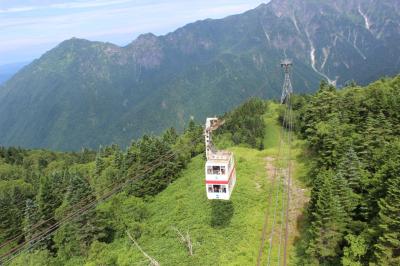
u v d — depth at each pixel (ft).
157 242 211.00
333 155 199.41
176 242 204.03
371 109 226.38
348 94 257.96
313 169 228.43
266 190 230.68
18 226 256.93
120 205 245.24
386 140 195.00
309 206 176.86
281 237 181.78
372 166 175.22
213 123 203.92
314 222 154.61
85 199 249.14
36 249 223.92
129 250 207.82
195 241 198.59
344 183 157.48
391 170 143.23
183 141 371.97
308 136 258.98
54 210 250.16
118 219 234.79
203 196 245.24
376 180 151.33
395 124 206.90
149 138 351.25
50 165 504.84
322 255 149.18
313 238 162.50
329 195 151.64
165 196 269.44
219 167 177.78
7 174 467.52
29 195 327.47
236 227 200.95
